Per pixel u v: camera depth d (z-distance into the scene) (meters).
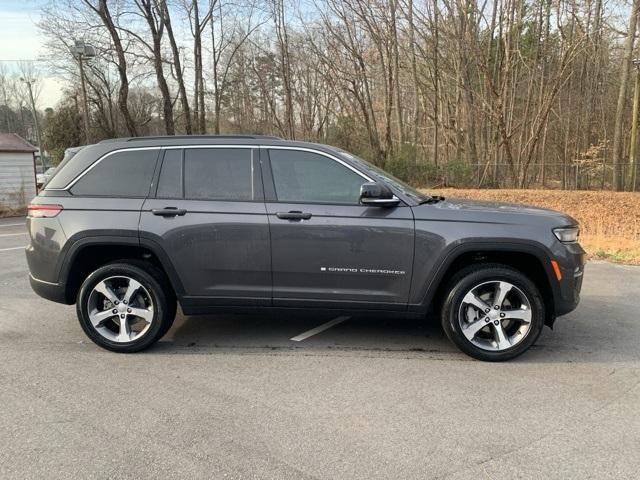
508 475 2.75
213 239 4.37
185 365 4.29
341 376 4.04
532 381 3.94
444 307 4.36
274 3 28.62
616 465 2.84
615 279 7.37
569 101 28.72
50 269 4.54
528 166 23.39
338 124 28.72
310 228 4.29
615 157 21.66
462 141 27.56
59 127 41.53
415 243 4.24
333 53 25.28
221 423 3.31
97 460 2.90
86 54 23.31
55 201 4.54
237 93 37.53
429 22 24.73
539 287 4.48
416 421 3.33
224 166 4.47
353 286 4.36
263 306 4.47
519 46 24.20
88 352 4.60
